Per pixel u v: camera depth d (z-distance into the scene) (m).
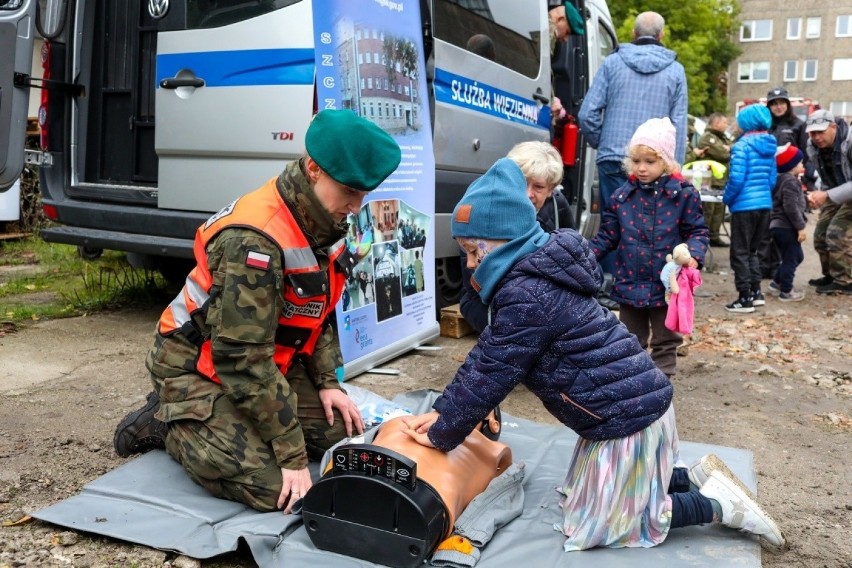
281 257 2.59
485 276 2.50
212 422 2.74
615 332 2.51
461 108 5.05
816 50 54.59
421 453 2.60
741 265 6.88
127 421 3.20
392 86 4.31
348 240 4.12
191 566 2.43
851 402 4.49
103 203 5.07
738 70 56.50
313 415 3.08
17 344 4.81
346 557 2.48
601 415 2.48
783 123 9.85
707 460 2.75
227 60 4.29
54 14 4.95
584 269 2.47
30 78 4.56
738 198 6.87
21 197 8.96
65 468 3.12
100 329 5.23
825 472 3.47
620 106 5.09
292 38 4.12
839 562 2.67
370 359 4.39
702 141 11.47
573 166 6.61
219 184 4.41
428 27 4.63
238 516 2.70
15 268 7.41
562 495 2.91
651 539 2.56
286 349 2.81
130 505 2.74
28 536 2.57
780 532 2.65
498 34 5.49
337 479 2.44
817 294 7.91
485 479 2.77
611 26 8.05
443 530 2.49
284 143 4.18
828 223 8.02
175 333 2.81
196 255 2.76
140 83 5.01
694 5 28.31
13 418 3.61
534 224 2.51
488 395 2.48
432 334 4.98
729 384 4.77
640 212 4.01
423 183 4.68
